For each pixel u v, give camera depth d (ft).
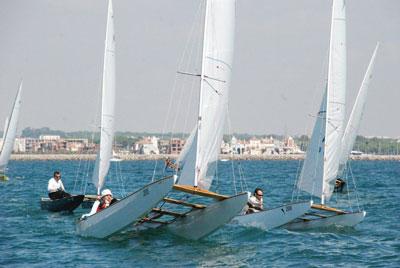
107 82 430.20
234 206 257.55
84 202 408.87
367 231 313.94
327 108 368.89
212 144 281.95
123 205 262.67
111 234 270.26
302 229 316.19
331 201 516.73
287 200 518.78
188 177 278.46
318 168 370.32
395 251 257.96
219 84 283.38
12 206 427.74
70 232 298.97
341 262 237.25
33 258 237.04
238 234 290.35
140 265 227.20
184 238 274.98
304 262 237.25
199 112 280.10
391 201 504.43
